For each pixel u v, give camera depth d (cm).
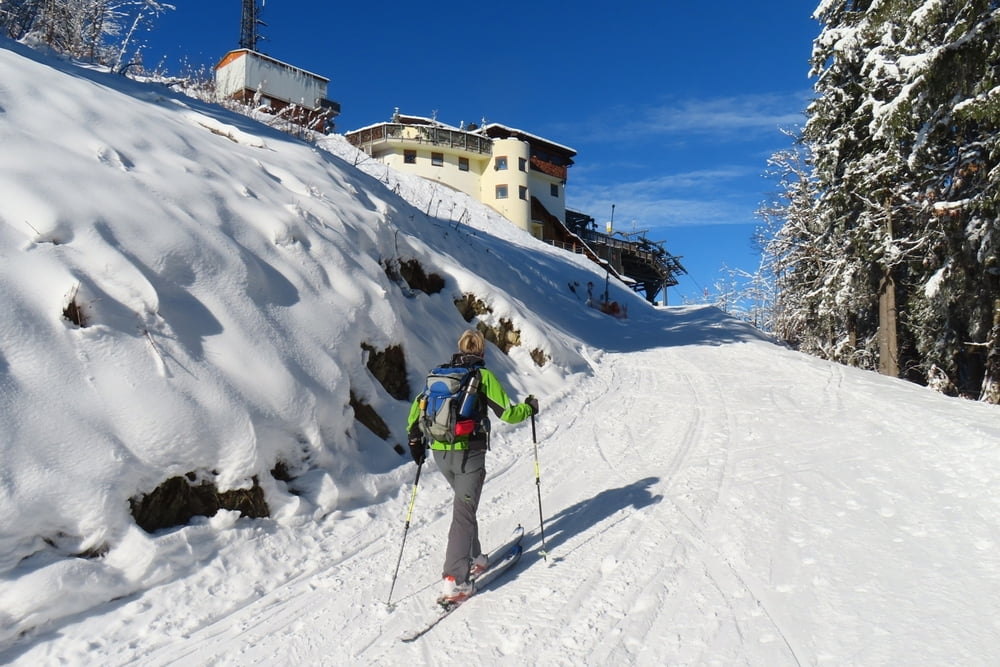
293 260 639
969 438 591
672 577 392
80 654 314
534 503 545
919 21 1262
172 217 550
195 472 420
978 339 1683
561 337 1281
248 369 491
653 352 1477
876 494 501
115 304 449
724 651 311
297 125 1748
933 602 338
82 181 521
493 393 407
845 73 1794
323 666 318
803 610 343
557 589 387
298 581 405
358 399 609
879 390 902
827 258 2289
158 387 427
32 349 391
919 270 1728
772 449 652
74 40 1271
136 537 371
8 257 427
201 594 373
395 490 551
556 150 5019
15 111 578
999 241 1443
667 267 6053
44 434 363
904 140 1588
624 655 314
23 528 334
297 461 493
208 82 1642
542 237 4616
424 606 377
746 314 4366
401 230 1065
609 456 675
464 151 4184
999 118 1184
